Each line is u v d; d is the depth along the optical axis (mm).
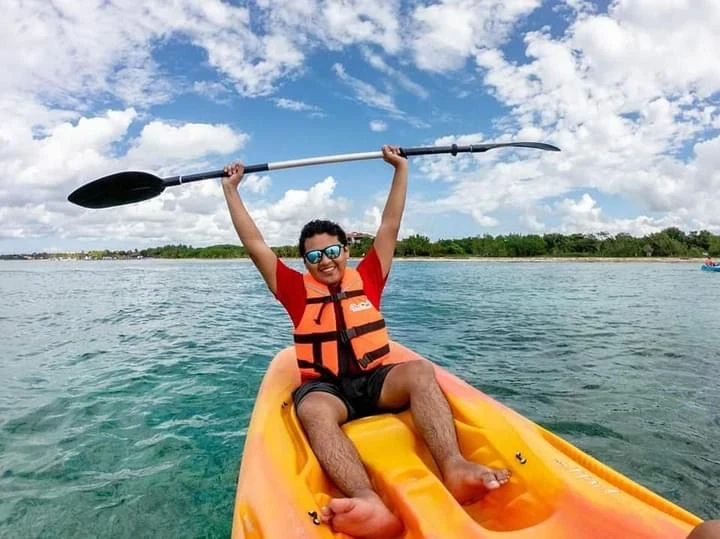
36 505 2734
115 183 3396
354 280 2621
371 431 2201
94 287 17094
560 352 6047
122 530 2510
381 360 2510
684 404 4176
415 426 2182
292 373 3117
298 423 2348
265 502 1808
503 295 13070
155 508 2689
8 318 9344
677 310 9938
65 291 15438
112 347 6613
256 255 2689
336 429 2062
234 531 1753
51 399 4438
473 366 5391
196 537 2447
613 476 1950
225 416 3955
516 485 1932
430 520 1646
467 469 1879
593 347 6332
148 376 5129
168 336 7395
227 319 9188
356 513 1640
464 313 9477
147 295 14023
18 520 2604
